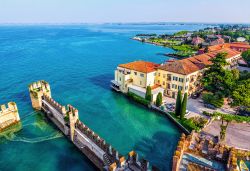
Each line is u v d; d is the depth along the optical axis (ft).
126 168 109.29
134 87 251.60
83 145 151.43
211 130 174.40
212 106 214.69
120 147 161.38
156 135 177.58
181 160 102.12
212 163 100.42
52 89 279.69
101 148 135.95
